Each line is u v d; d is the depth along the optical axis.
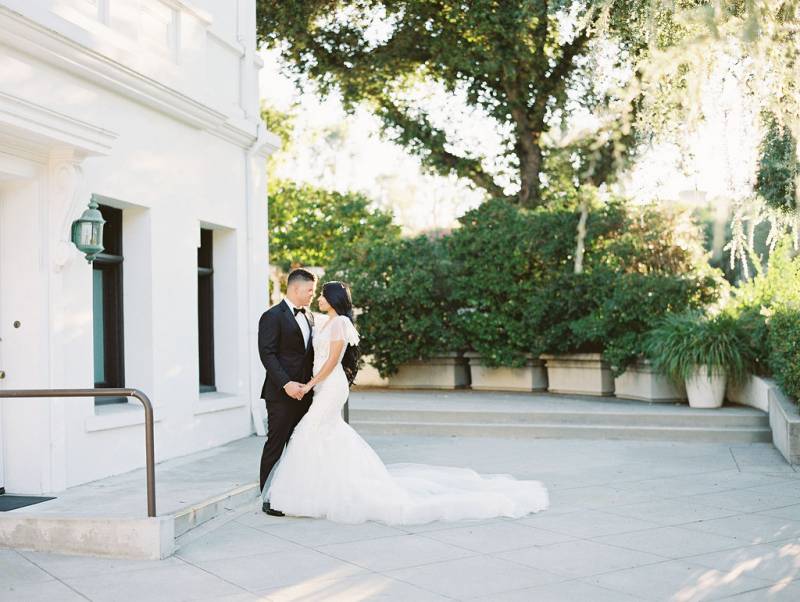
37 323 7.11
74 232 7.27
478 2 16.67
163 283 9.01
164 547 5.52
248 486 7.36
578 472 8.79
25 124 6.28
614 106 9.37
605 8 8.86
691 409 11.96
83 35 7.24
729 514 6.79
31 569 5.24
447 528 6.36
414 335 15.70
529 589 4.80
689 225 14.51
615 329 14.04
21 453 7.09
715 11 6.96
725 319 12.30
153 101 8.62
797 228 9.30
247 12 11.19
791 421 9.19
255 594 4.73
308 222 24.44
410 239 16.20
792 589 4.78
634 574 5.09
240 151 10.91
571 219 15.15
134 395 5.59
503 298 15.58
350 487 6.64
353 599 4.63
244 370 10.87
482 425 11.58
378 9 18.72
